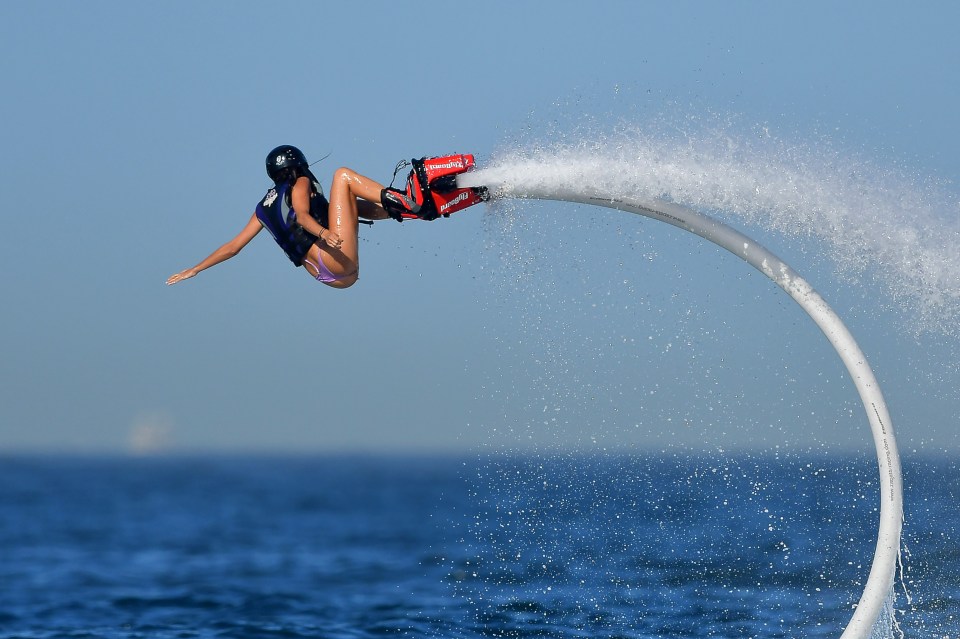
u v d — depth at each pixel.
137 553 93.81
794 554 64.44
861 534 74.56
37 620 52.94
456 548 86.94
